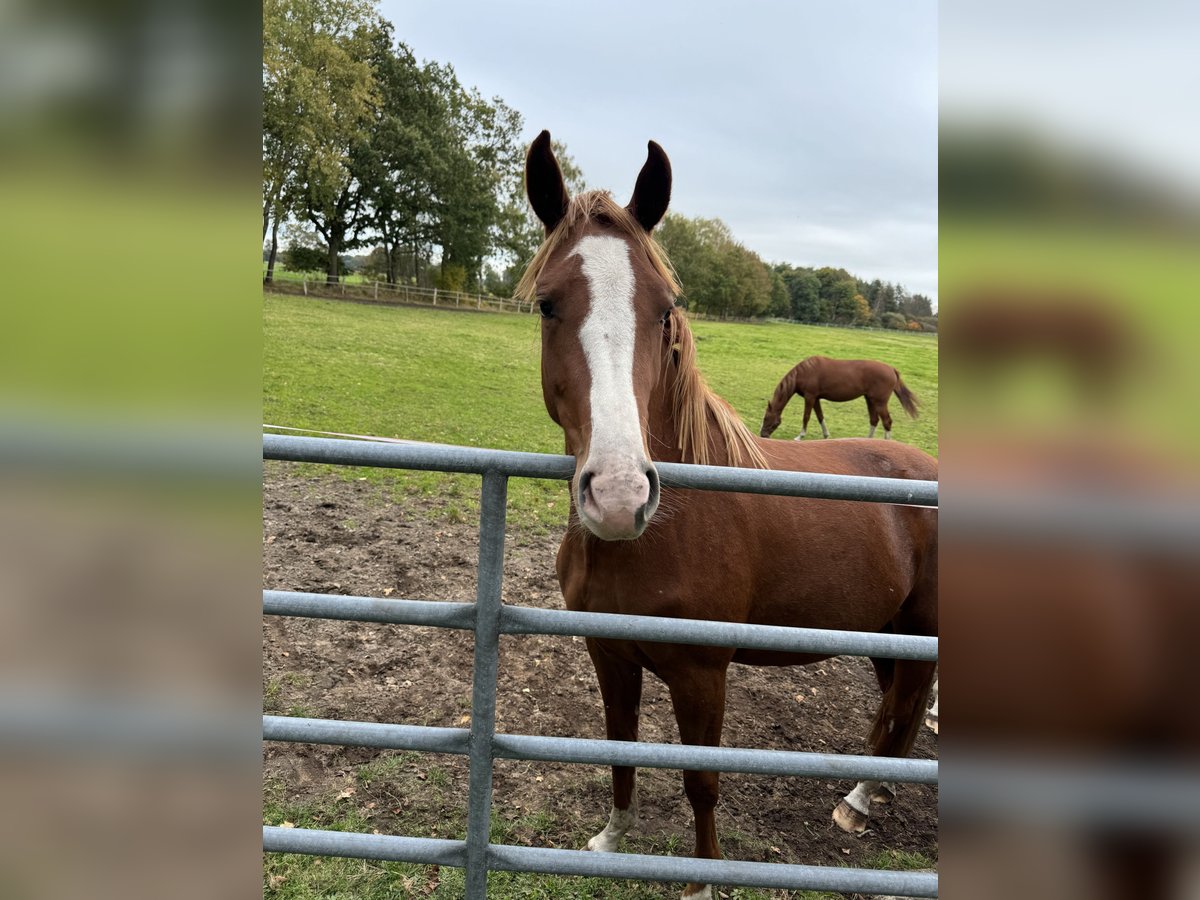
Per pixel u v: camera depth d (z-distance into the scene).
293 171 29.36
